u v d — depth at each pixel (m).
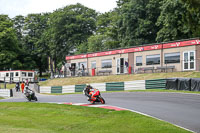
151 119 12.98
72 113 15.88
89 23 71.06
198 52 31.17
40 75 87.94
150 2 46.88
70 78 43.75
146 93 26.17
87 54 44.50
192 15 13.84
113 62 40.47
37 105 20.23
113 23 58.59
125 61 38.41
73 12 69.25
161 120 12.84
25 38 82.25
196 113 14.95
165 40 40.78
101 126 12.21
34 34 84.56
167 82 27.95
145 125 11.89
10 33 73.19
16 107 19.97
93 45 58.50
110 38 58.97
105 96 25.98
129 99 22.22
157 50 35.25
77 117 14.64
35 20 84.12
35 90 43.69
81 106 18.11
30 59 81.50
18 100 27.34
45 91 39.09
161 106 17.56
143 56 36.78
